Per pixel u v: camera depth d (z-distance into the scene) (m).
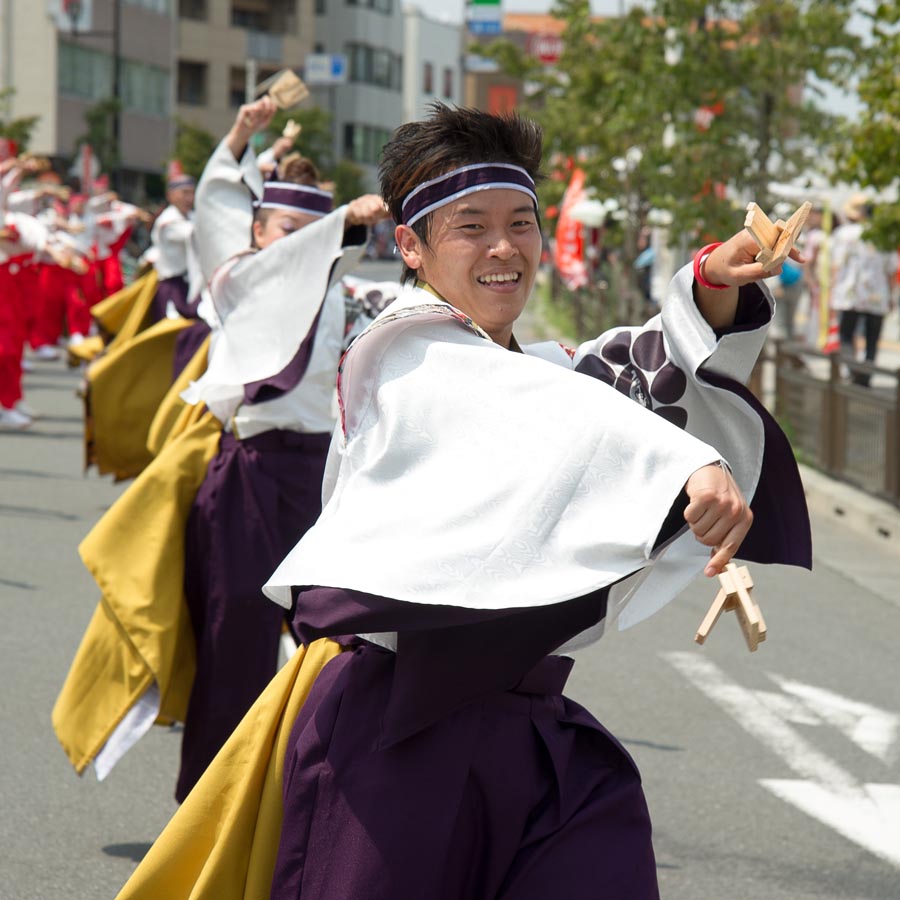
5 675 10.21
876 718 10.02
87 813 7.94
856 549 16.22
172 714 7.64
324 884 4.10
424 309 4.10
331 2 121.38
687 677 10.83
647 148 26.95
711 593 13.84
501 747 4.12
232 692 7.50
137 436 12.68
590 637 4.25
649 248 43.66
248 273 7.19
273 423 7.65
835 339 28.92
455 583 3.82
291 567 4.01
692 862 7.49
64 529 15.37
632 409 3.88
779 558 4.48
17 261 22.67
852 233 26.14
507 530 3.84
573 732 4.27
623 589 4.11
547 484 3.85
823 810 8.27
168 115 95.44
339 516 4.02
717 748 9.26
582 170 34.19
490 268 4.21
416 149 4.25
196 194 7.98
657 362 4.48
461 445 3.97
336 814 4.11
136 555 7.57
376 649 4.25
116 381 12.59
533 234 4.27
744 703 10.23
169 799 8.20
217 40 105.44
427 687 4.02
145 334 12.66
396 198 4.34
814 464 20.42
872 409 18.02
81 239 31.00
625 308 34.22
